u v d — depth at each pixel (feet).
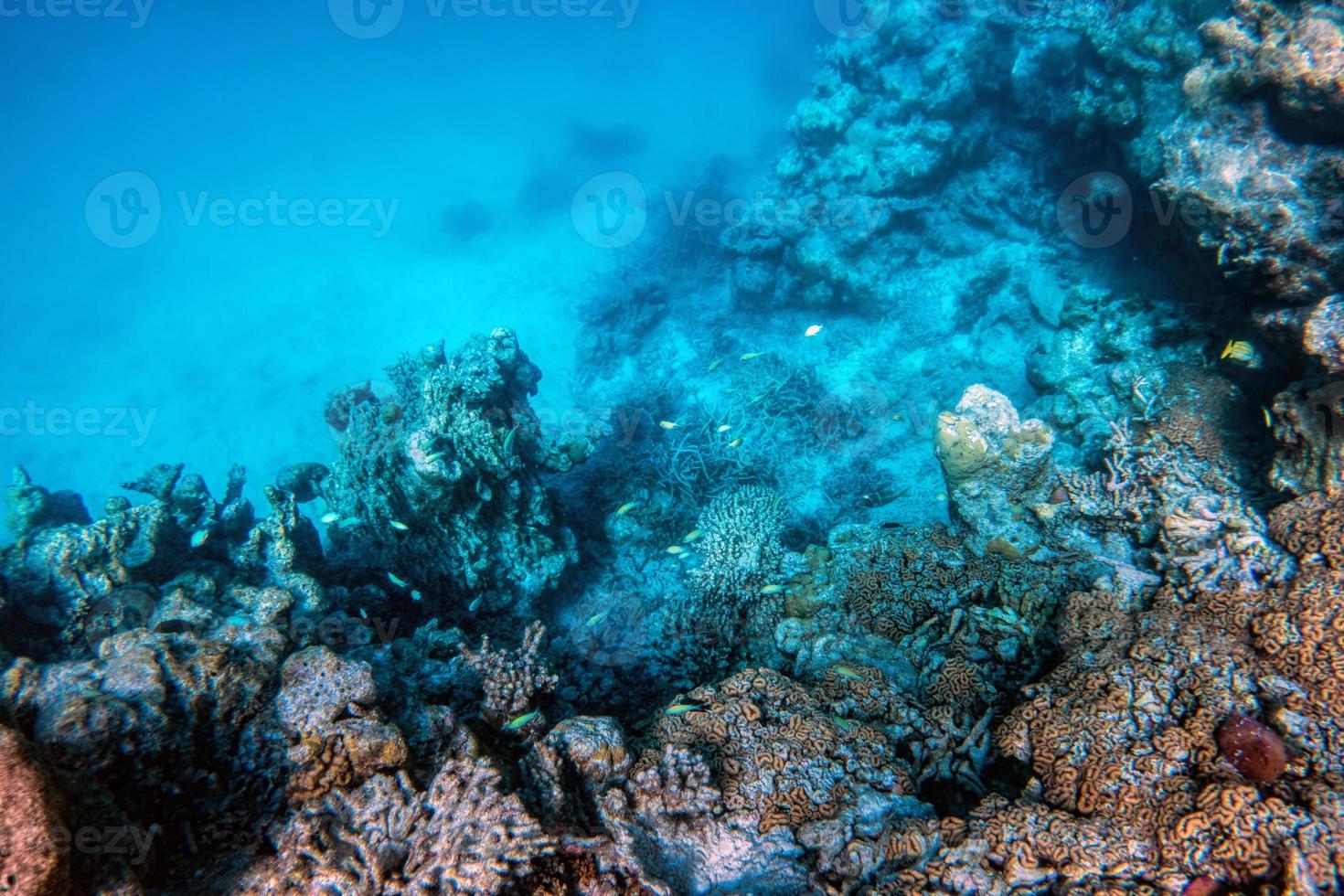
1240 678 13.21
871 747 15.70
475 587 27.91
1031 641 18.94
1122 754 12.92
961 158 47.01
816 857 13.50
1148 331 29.99
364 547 29.27
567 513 35.42
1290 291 20.66
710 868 13.17
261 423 70.69
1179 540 18.04
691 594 27.17
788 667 22.45
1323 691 12.48
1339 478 16.43
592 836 12.72
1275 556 15.23
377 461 25.46
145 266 116.37
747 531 26.71
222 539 26.53
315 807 12.37
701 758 14.70
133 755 11.80
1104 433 28.48
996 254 45.32
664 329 59.11
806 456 41.16
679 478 38.42
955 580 21.86
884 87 49.26
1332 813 10.62
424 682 17.37
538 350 65.05
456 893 10.69
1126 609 16.85
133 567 22.29
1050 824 12.31
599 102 139.13
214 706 13.19
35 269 124.98
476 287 79.25
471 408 26.86
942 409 42.19
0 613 18.75
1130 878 11.39
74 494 27.12
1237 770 12.01
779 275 53.88
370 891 11.14
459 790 11.93
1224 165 21.59
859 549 24.38
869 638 21.39
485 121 150.30
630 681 25.89
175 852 12.01
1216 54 21.99
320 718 13.12
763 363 49.42
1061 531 21.59
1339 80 18.44
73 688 12.30
